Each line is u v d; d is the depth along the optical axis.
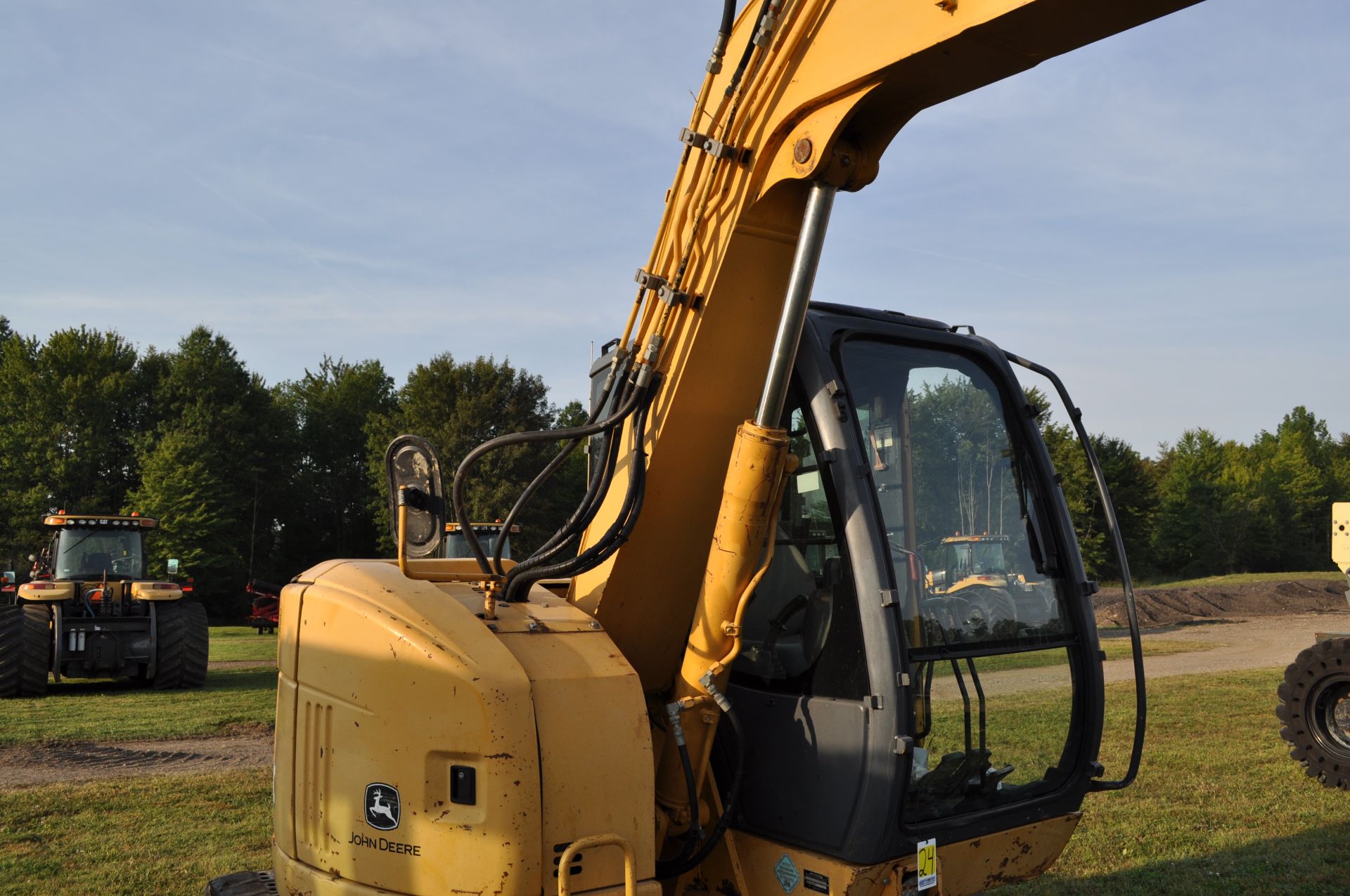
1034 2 2.10
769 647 3.07
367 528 54.47
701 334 2.88
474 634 2.66
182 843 5.73
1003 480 3.33
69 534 14.47
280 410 51.44
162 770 7.87
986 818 3.03
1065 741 3.29
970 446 3.28
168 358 49.34
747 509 2.72
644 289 3.00
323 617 2.90
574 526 2.95
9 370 45.03
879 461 3.06
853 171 2.68
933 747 2.94
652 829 2.64
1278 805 6.67
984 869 3.12
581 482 34.31
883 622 2.68
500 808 2.47
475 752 2.50
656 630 3.11
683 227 2.96
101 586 13.23
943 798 2.98
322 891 2.79
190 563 39.97
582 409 34.47
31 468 43.38
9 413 44.25
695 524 3.04
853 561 2.75
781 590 3.06
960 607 3.10
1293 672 7.55
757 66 2.76
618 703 2.66
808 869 2.83
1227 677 13.37
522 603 2.97
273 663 17.33
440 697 2.56
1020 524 3.33
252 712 10.84
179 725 9.98
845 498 2.79
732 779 3.06
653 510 2.99
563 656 2.70
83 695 12.39
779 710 2.96
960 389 3.32
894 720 2.65
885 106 2.61
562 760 2.54
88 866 5.29
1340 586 32.38
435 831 2.54
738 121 2.79
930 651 2.98
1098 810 6.57
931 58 2.36
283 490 50.09
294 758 2.97
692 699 2.84
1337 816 6.41
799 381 2.96
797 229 2.89
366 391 55.81
